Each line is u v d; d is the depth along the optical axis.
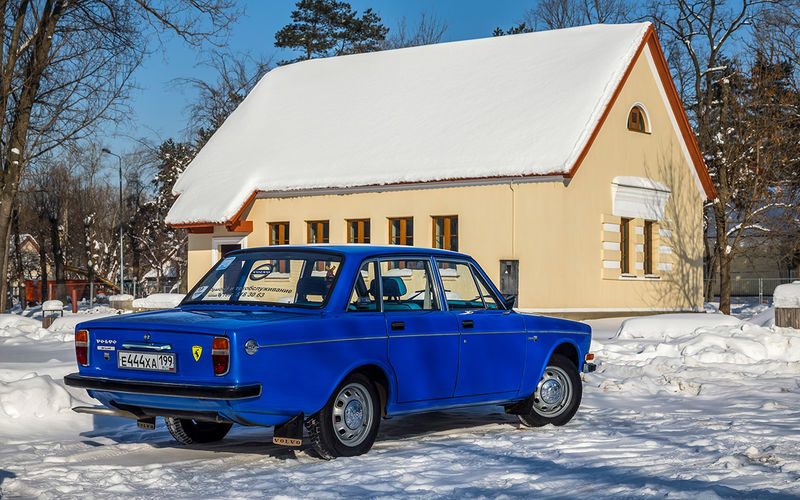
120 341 7.59
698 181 32.78
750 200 35.09
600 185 27.88
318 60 37.62
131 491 6.57
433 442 8.59
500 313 9.26
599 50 29.92
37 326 27.12
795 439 8.15
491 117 29.33
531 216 26.67
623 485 6.43
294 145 33.00
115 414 7.84
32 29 32.25
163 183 67.56
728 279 35.12
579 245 26.91
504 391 9.15
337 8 64.94
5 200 33.16
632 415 10.29
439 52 34.28
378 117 32.25
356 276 8.08
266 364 7.16
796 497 5.86
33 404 9.84
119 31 31.58
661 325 19.78
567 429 9.32
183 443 8.76
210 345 7.11
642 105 29.98
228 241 32.72
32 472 7.23
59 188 61.50
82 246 74.31
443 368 8.55
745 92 35.75
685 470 6.90
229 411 7.12
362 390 7.93
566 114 27.69
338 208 30.30
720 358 15.09
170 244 70.75
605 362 15.13
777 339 15.91
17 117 32.47
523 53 31.97
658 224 30.52
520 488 6.44
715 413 10.28
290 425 7.54
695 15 41.47
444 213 28.14
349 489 6.51
